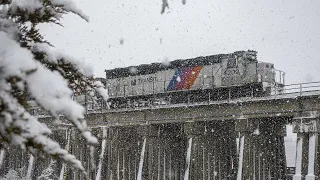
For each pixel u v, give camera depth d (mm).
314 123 27328
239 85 34188
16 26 4938
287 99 28656
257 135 31719
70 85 5699
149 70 41250
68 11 5242
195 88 37062
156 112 36594
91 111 40688
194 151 33969
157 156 37469
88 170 40500
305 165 27312
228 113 32062
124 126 39156
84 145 41344
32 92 4117
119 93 43281
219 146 36656
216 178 35625
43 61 5195
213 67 36250
